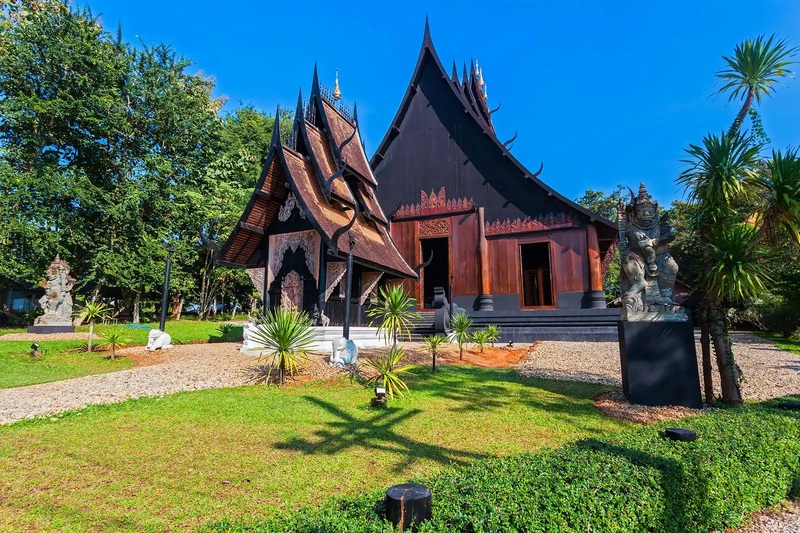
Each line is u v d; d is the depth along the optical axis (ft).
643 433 14.20
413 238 68.95
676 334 22.72
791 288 62.08
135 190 75.92
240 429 17.85
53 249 69.62
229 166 100.58
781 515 12.49
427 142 71.46
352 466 14.02
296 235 40.60
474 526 7.48
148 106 82.43
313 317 38.29
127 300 88.07
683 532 10.19
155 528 10.23
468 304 64.28
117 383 25.84
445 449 15.65
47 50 69.21
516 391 25.80
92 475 13.30
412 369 32.27
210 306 124.88
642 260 23.75
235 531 7.43
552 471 10.09
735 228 21.61
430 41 73.92
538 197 63.21
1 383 28.89
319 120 47.06
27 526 10.36
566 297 59.36
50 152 75.31
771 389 27.09
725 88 25.08
